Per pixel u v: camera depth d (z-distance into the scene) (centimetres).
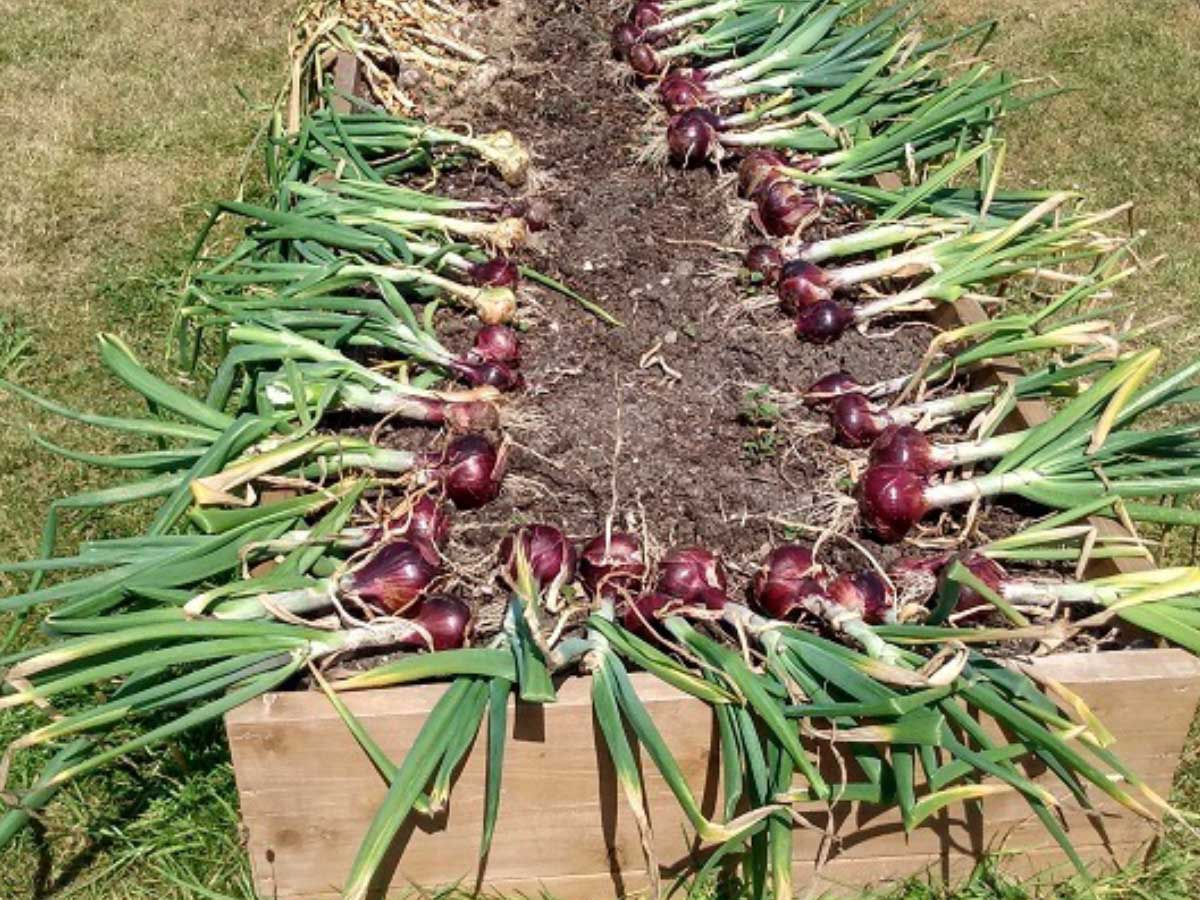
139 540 197
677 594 204
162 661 176
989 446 226
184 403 223
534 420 244
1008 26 500
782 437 245
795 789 176
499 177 324
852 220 309
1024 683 176
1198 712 233
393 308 254
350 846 188
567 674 187
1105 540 209
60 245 371
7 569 188
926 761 174
